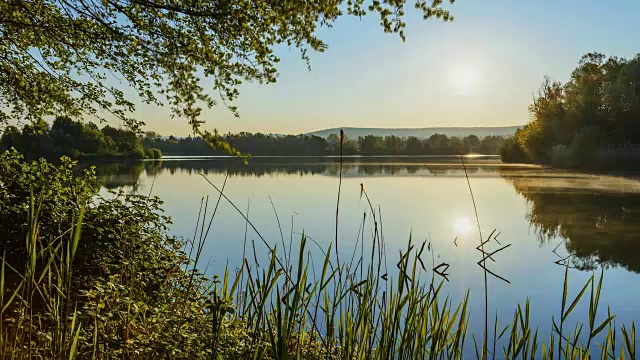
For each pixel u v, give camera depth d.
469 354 5.61
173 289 4.20
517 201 22.83
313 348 2.52
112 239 5.21
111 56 7.20
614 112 44.69
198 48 6.71
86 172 7.03
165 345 2.40
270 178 40.41
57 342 1.78
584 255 11.79
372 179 38.91
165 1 6.50
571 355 2.22
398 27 6.06
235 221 16.47
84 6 6.88
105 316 2.29
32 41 7.90
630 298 8.26
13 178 6.25
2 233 5.49
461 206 21.20
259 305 1.84
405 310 4.28
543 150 57.97
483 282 9.00
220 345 2.57
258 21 6.40
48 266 1.70
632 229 15.16
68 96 8.12
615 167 44.34
